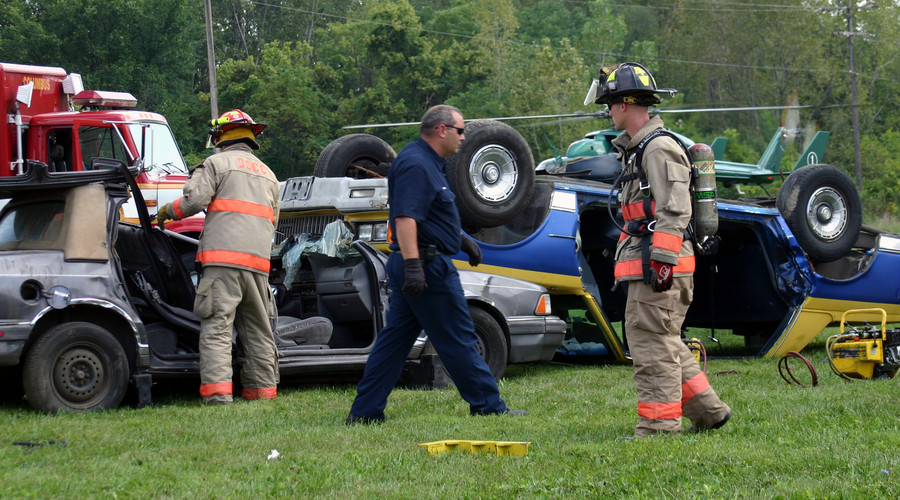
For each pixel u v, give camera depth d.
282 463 5.15
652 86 5.93
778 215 12.70
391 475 4.86
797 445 5.52
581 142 13.91
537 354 10.27
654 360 5.86
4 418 6.84
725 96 70.25
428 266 6.60
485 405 7.01
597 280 13.99
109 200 7.86
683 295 5.89
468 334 6.90
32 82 16.73
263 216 8.33
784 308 13.69
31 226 7.78
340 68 68.56
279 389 9.30
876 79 65.62
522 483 4.59
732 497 4.29
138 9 50.56
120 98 17.50
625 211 5.97
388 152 12.40
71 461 5.19
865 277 13.13
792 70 65.56
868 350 9.35
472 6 66.12
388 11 62.03
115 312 7.61
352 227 9.66
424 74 61.66
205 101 58.31
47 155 16.53
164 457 5.33
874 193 57.53
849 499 4.20
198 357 8.34
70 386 7.35
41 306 7.23
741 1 68.81
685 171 5.71
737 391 8.43
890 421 6.37
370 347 9.13
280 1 80.00
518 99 52.44
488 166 10.43
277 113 56.66
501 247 10.62
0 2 49.78
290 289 10.23
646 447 5.37
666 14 83.62
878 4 66.44
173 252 8.78
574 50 53.09
